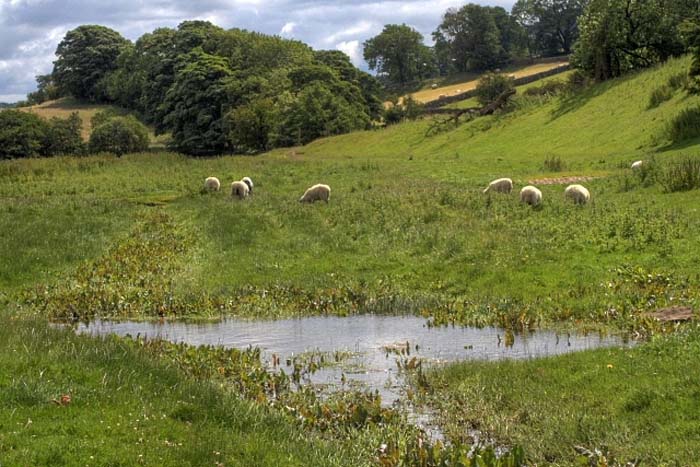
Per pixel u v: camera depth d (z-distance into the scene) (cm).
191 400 1122
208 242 2697
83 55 15075
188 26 13038
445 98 11069
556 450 1049
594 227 2523
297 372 1441
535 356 1504
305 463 971
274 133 9094
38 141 10131
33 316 1736
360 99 10712
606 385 1234
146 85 12256
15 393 1034
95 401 1052
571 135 5544
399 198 3222
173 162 5159
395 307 2006
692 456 962
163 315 1995
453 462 994
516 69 14350
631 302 1838
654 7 6538
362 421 1191
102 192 3825
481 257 2336
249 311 2003
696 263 2095
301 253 2553
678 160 3616
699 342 1342
